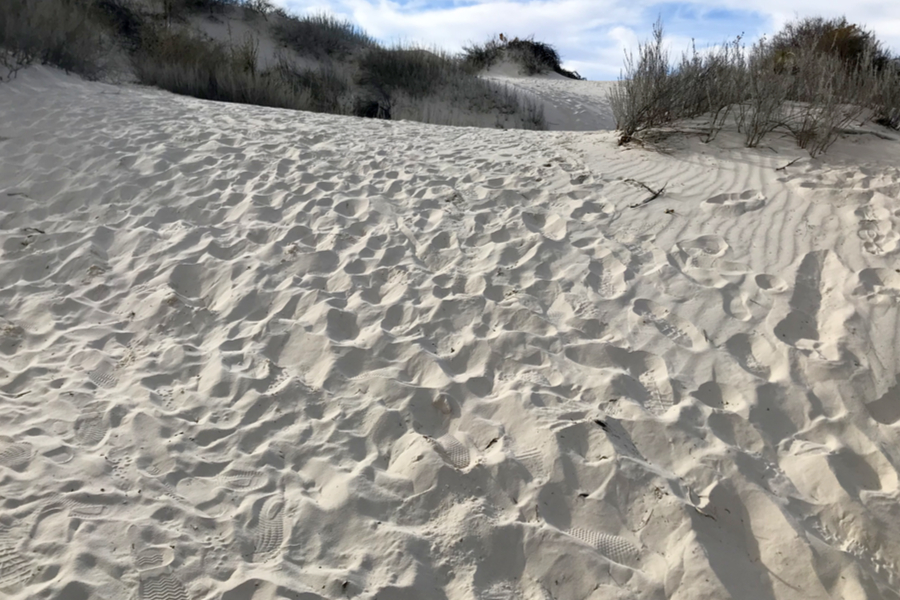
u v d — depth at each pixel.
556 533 2.29
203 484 2.51
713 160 5.62
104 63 10.60
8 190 5.16
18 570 2.06
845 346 3.13
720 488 2.46
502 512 2.43
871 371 2.97
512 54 20.83
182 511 2.37
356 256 4.29
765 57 7.88
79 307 3.74
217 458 2.66
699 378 3.07
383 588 2.09
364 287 3.94
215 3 16.84
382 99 14.99
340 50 16.88
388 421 2.85
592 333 3.44
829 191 4.60
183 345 3.39
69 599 1.98
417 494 2.49
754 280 3.73
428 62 16.02
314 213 4.94
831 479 2.48
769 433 2.75
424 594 2.10
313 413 2.93
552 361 3.21
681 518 2.34
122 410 2.88
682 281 3.80
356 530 2.32
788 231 4.20
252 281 3.97
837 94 6.50
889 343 3.12
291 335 3.47
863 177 4.80
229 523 2.33
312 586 2.09
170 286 3.95
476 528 2.32
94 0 12.68
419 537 2.30
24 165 5.66
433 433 2.83
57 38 9.18
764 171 5.21
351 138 7.16
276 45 16.53
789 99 6.91
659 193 5.02
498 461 2.61
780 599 2.12
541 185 5.45
